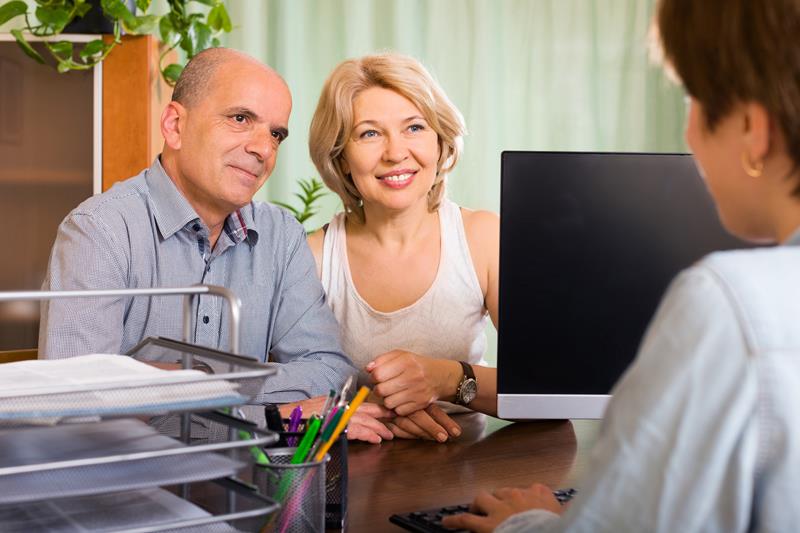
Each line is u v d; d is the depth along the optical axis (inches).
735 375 24.1
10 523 27.9
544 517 33.6
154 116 103.7
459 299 81.3
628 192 49.4
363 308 81.3
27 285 102.5
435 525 37.8
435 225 82.5
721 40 26.4
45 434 30.3
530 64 139.1
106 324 66.0
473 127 137.3
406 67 76.2
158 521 28.1
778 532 24.2
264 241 76.1
